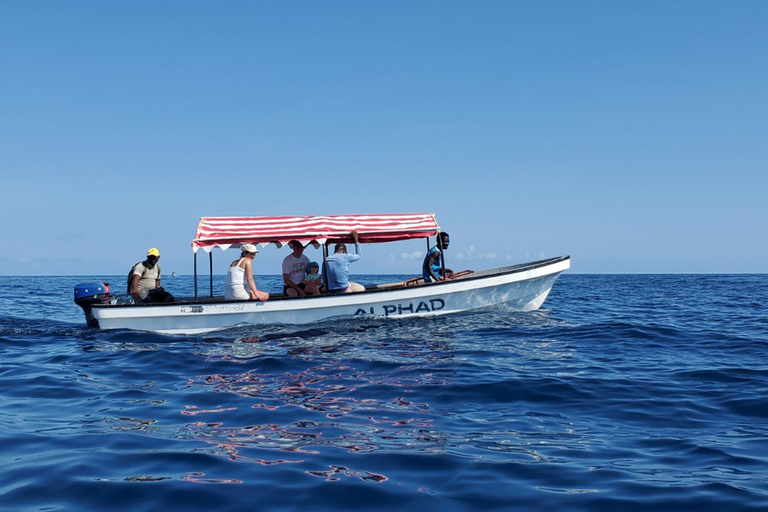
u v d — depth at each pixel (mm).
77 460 4094
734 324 13156
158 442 4547
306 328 11719
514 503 3318
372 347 9484
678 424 5059
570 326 12055
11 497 3420
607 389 6387
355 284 13016
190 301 12352
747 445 4414
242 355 8906
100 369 8016
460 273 14633
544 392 6262
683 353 8984
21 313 17891
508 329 11523
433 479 3705
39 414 5539
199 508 3266
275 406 5730
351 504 3311
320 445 4449
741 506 3240
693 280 57281
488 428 4930
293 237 12102
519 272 12867
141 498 3408
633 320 14055
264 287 45656
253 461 4070
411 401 5910
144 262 12375
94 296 12227
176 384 6930
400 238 13289
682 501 3324
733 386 6516
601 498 3385
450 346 9562
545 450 4312
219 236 11797
